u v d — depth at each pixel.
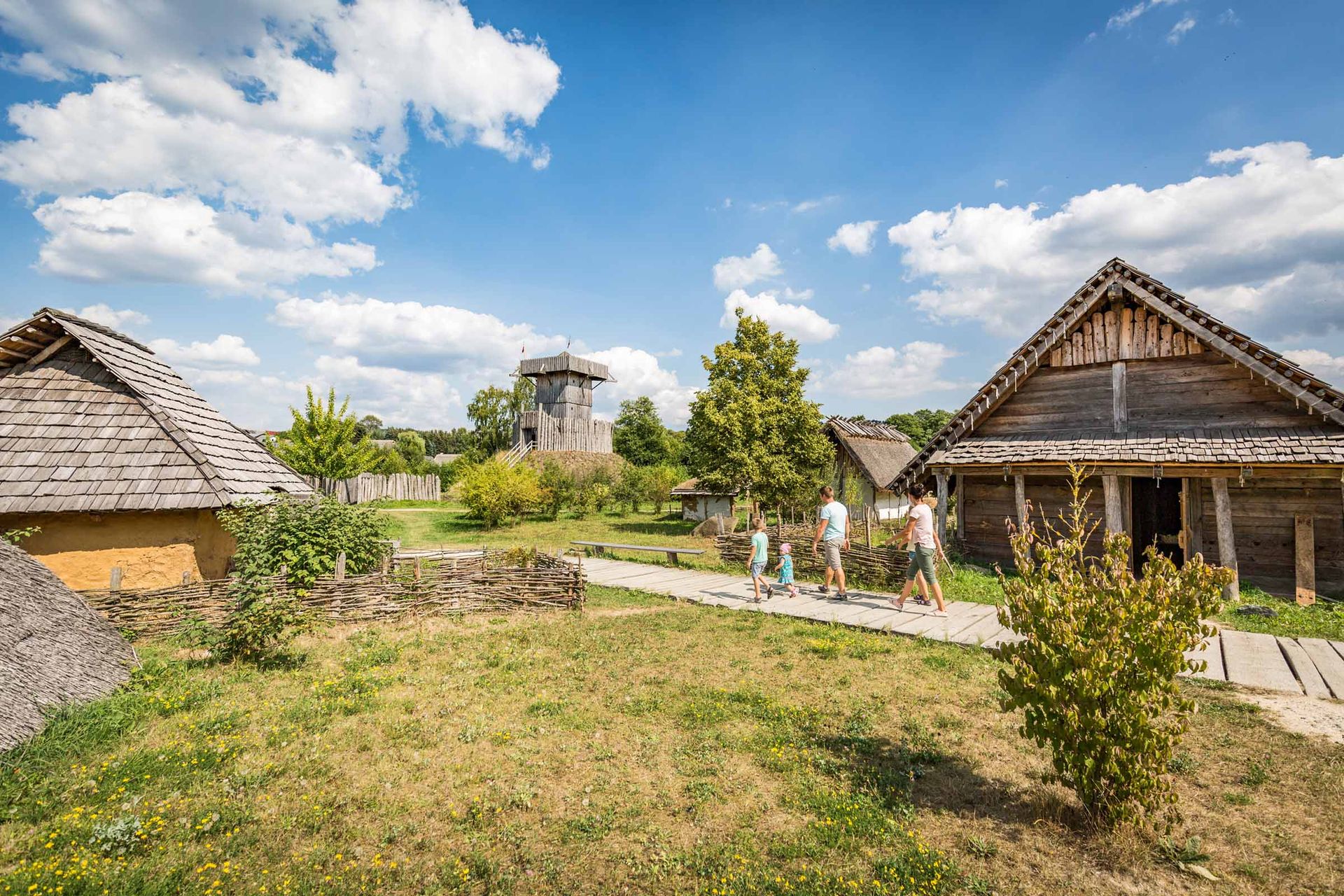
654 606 11.83
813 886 3.66
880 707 6.47
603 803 4.73
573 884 3.80
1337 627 9.49
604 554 19.95
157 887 3.64
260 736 5.86
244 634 7.88
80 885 3.62
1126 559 4.29
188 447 11.18
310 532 10.66
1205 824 4.23
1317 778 4.79
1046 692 4.15
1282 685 6.80
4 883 3.58
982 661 7.89
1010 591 4.51
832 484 27.73
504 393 62.00
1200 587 4.02
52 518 10.20
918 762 5.28
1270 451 11.48
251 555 10.02
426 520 35.00
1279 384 11.93
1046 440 14.41
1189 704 3.94
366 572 11.75
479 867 3.95
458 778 5.13
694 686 7.21
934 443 15.99
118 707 6.17
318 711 6.41
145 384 12.56
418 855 4.12
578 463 43.59
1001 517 15.72
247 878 3.83
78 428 11.23
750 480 25.16
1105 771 4.05
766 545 11.91
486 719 6.29
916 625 9.60
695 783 4.98
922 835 4.21
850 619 10.07
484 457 53.72
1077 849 3.98
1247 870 3.71
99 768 5.11
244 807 4.60
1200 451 12.17
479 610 11.08
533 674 7.73
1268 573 12.31
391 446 73.50
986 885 3.65
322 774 5.16
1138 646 4.01
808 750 5.52
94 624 7.70
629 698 6.85
